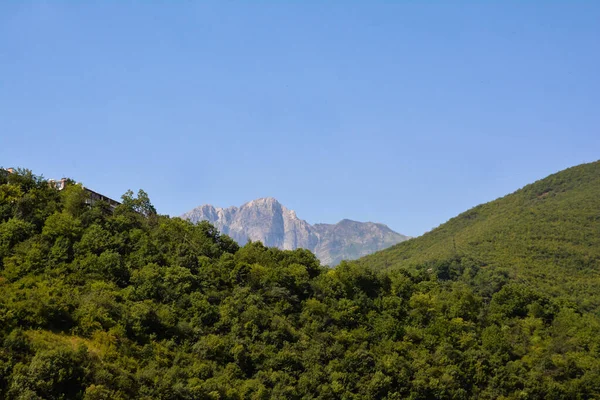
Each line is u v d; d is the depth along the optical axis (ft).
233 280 367.86
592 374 364.99
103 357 261.24
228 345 310.65
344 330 361.10
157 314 306.35
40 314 264.52
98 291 303.48
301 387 304.09
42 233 334.65
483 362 363.56
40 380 226.99
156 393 253.24
